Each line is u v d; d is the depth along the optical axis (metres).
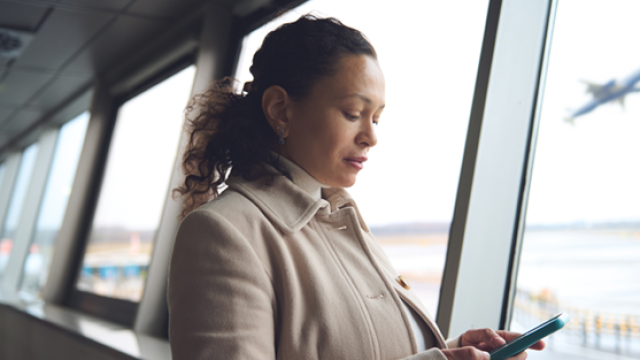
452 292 1.30
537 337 0.66
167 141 3.02
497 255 1.37
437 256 1.45
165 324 2.49
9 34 3.12
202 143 0.83
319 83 0.73
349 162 0.75
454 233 1.34
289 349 0.64
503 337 0.78
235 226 0.66
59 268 3.86
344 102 0.72
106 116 3.94
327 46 0.73
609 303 1.46
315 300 0.66
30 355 3.27
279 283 0.67
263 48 0.80
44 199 5.54
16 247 5.54
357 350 0.65
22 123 5.50
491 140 1.36
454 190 1.44
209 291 0.61
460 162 1.44
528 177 1.42
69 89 4.26
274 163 0.76
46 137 5.62
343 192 0.85
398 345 0.68
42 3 2.73
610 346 1.48
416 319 0.77
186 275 0.63
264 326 0.62
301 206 0.73
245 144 0.75
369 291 0.71
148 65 3.30
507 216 1.39
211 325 0.59
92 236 3.80
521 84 1.41
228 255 0.63
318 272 0.68
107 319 3.11
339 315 0.66
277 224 0.69
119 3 2.71
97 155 3.93
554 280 1.43
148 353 2.05
